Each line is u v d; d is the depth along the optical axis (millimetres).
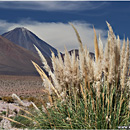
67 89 3742
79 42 3404
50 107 3775
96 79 3457
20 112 8359
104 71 3527
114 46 3447
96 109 3373
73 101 3764
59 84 3699
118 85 3688
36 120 3695
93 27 3479
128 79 3662
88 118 3479
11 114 12773
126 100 3697
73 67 3537
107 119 3246
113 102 3639
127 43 3504
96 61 3518
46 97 3900
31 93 61312
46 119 3699
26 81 121438
